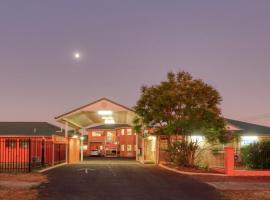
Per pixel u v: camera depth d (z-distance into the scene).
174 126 33.97
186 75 37.59
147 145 50.09
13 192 19.09
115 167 34.94
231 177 26.73
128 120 51.19
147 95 37.56
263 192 20.19
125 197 18.25
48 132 55.72
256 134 44.38
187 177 26.33
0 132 55.28
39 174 27.12
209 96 36.56
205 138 34.72
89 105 42.81
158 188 21.06
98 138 86.94
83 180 23.98
